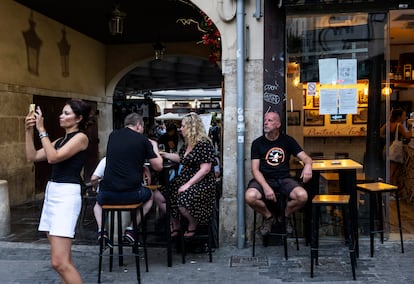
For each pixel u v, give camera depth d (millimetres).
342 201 4504
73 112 3756
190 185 5031
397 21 5988
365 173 5672
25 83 8859
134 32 11312
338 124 5672
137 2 8625
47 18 9672
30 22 9031
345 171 5238
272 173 5246
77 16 9695
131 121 4879
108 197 4602
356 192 5086
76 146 3629
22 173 8812
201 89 24391
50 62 9797
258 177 5137
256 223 5570
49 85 9758
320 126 5684
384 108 5617
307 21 5605
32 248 5691
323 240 5602
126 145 4656
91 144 11781
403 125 7973
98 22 10227
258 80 5535
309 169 4988
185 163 5172
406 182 7812
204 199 5004
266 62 5492
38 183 9445
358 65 5605
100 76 12477
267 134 5270
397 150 7965
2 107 8156
